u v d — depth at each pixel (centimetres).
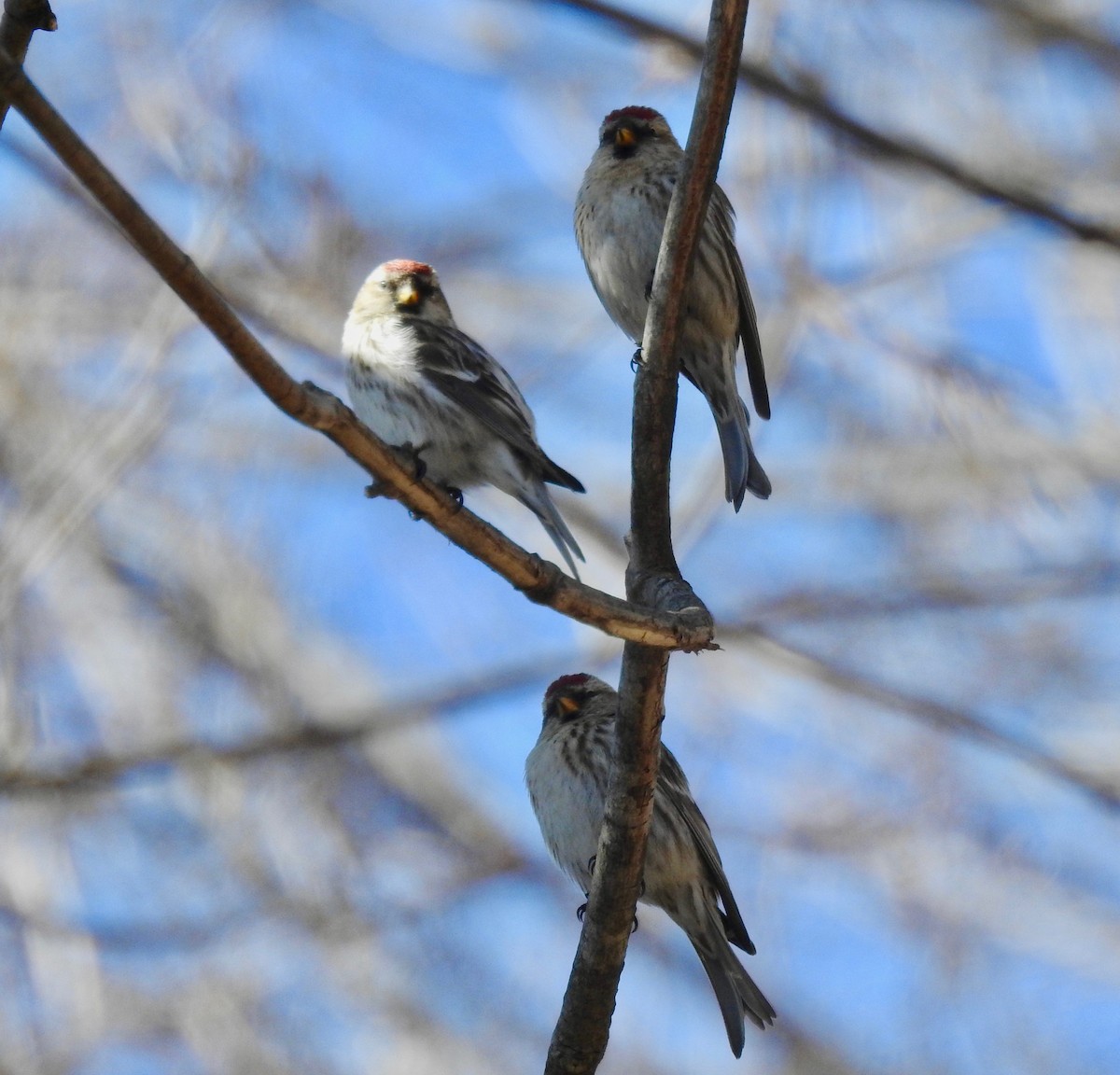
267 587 1457
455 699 1316
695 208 618
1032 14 1391
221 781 1323
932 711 1312
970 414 1401
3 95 400
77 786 1272
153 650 1412
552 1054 654
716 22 594
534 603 556
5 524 1230
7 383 1309
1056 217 1002
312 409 474
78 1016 1225
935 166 1012
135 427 1246
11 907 1251
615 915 638
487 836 1445
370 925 1346
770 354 1295
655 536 661
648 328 639
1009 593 1417
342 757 1404
